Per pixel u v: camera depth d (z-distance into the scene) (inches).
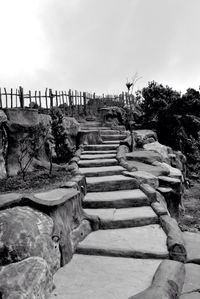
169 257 174.9
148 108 697.6
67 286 145.1
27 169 357.1
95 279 151.9
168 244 182.1
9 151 351.9
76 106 745.6
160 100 671.1
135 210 243.0
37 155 395.5
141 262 171.3
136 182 293.4
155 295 126.5
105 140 518.9
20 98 591.8
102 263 170.6
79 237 193.3
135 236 202.1
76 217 198.5
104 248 182.5
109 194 273.7
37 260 136.6
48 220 164.4
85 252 184.1
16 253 137.2
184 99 638.5
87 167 366.3
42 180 285.9
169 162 466.9
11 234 141.8
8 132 349.7
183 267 165.6
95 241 194.2
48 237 156.3
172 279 145.6
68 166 349.1
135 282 148.3
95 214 233.0
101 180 296.5
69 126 486.6
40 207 167.9
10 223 147.0
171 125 632.4
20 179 299.0
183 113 641.0
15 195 177.8
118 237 201.0
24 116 374.9
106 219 219.8
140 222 222.4
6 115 356.5
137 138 510.6
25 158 367.2
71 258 176.6
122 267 165.3
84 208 250.8
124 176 320.5
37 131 375.9
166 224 211.8
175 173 368.2
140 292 131.6
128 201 253.1
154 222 225.3
